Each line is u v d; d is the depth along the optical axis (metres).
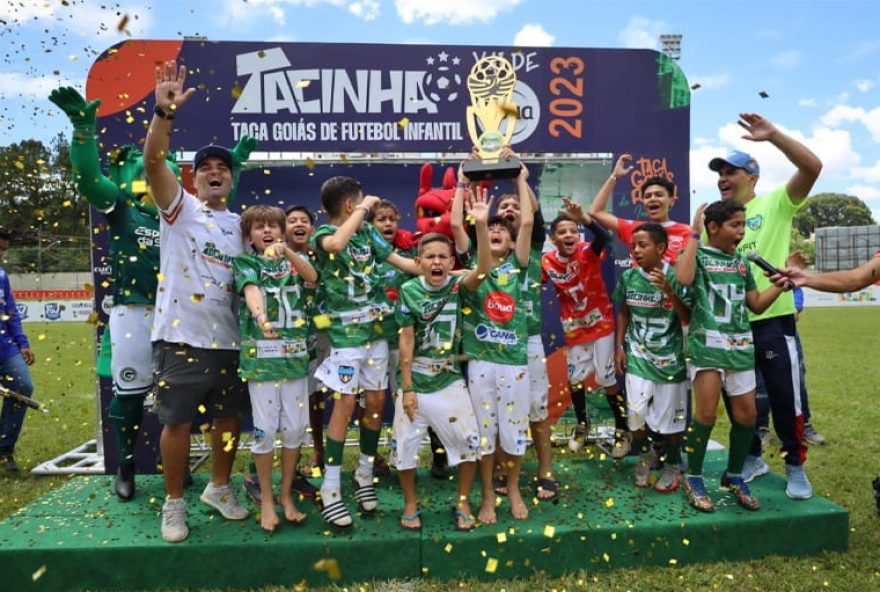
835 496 4.09
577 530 3.13
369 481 3.43
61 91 3.19
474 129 4.73
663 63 5.11
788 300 3.74
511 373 3.39
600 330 4.38
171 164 3.79
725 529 3.23
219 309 3.21
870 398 7.25
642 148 5.13
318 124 4.90
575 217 4.18
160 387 3.11
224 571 3.00
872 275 2.91
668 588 2.95
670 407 3.68
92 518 3.36
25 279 15.55
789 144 3.58
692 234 3.45
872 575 3.04
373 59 4.90
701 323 3.49
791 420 3.61
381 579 3.04
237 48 4.79
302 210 3.57
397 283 4.06
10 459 4.95
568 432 5.50
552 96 5.03
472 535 3.09
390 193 5.10
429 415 3.25
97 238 4.67
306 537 3.08
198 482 4.05
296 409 3.25
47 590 2.94
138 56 4.72
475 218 3.19
